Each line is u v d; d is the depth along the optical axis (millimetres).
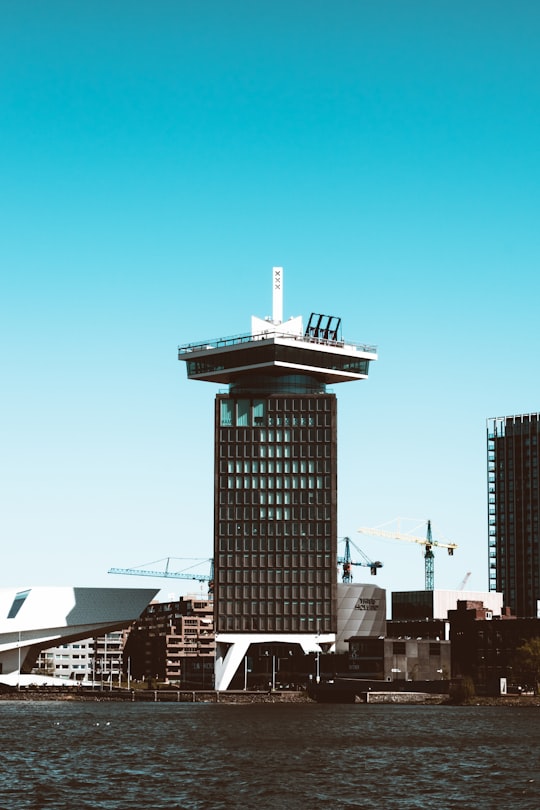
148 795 95875
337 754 126750
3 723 181625
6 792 97500
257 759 121438
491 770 111938
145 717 199500
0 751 130625
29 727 171375
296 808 90312
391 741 143000
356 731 160375
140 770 111750
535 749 132375
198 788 99625
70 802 92438
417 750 131250
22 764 117250
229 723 180000
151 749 132750
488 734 154125
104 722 183875
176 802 92500
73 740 145875
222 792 97438
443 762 118688
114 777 106688
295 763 117562
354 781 104125
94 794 96375
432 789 99438
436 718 192750
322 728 166750
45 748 134375
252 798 94562
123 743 141125
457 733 156000
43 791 98000
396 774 108938
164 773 109438
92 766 115312
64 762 118812
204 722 183125
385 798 94875
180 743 140875
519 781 104250
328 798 94812
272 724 176750
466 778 106250
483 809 89875
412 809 89938
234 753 127812
